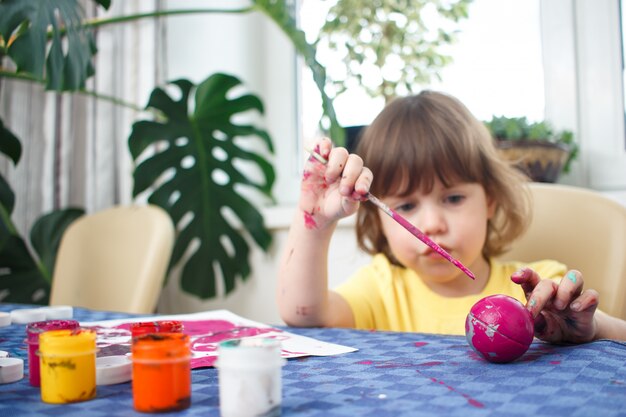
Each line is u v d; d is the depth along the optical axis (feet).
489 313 1.77
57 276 4.74
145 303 4.09
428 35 5.31
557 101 4.99
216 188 5.69
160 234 4.33
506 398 1.39
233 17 6.22
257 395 1.27
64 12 3.81
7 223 5.11
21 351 2.17
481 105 5.10
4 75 4.87
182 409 1.36
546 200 3.63
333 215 2.69
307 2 6.03
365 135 3.65
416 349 2.04
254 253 5.95
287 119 6.34
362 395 1.45
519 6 5.02
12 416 1.34
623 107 4.79
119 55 6.04
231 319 2.83
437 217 3.16
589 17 4.86
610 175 4.80
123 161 6.01
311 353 1.99
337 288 3.63
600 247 3.37
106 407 1.40
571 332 2.07
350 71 5.61
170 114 5.45
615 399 1.35
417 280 3.64
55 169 5.99
